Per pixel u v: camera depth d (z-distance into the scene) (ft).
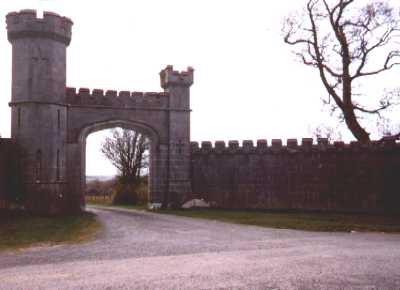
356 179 89.10
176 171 96.37
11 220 65.92
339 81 98.53
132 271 29.71
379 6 95.04
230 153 97.91
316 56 100.78
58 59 84.33
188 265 31.81
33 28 81.15
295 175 93.76
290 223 63.62
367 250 38.45
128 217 75.92
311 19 100.73
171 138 96.58
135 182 158.51
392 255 35.63
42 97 81.41
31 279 27.27
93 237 48.55
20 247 41.09
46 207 78.07
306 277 27.96
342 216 78.28
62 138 84.84
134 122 94.27
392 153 86.63
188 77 98.32
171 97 97.19
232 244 42.93
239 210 94.89
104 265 31.86
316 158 92.48
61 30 84.02
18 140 80.33
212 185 98.02
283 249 39.40
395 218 74.23
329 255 35.73
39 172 80.48
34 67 81.56
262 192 95.61
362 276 28.22
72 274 28.73
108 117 91.76
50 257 35.40
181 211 89.25
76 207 84.48
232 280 27.17
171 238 47.85
